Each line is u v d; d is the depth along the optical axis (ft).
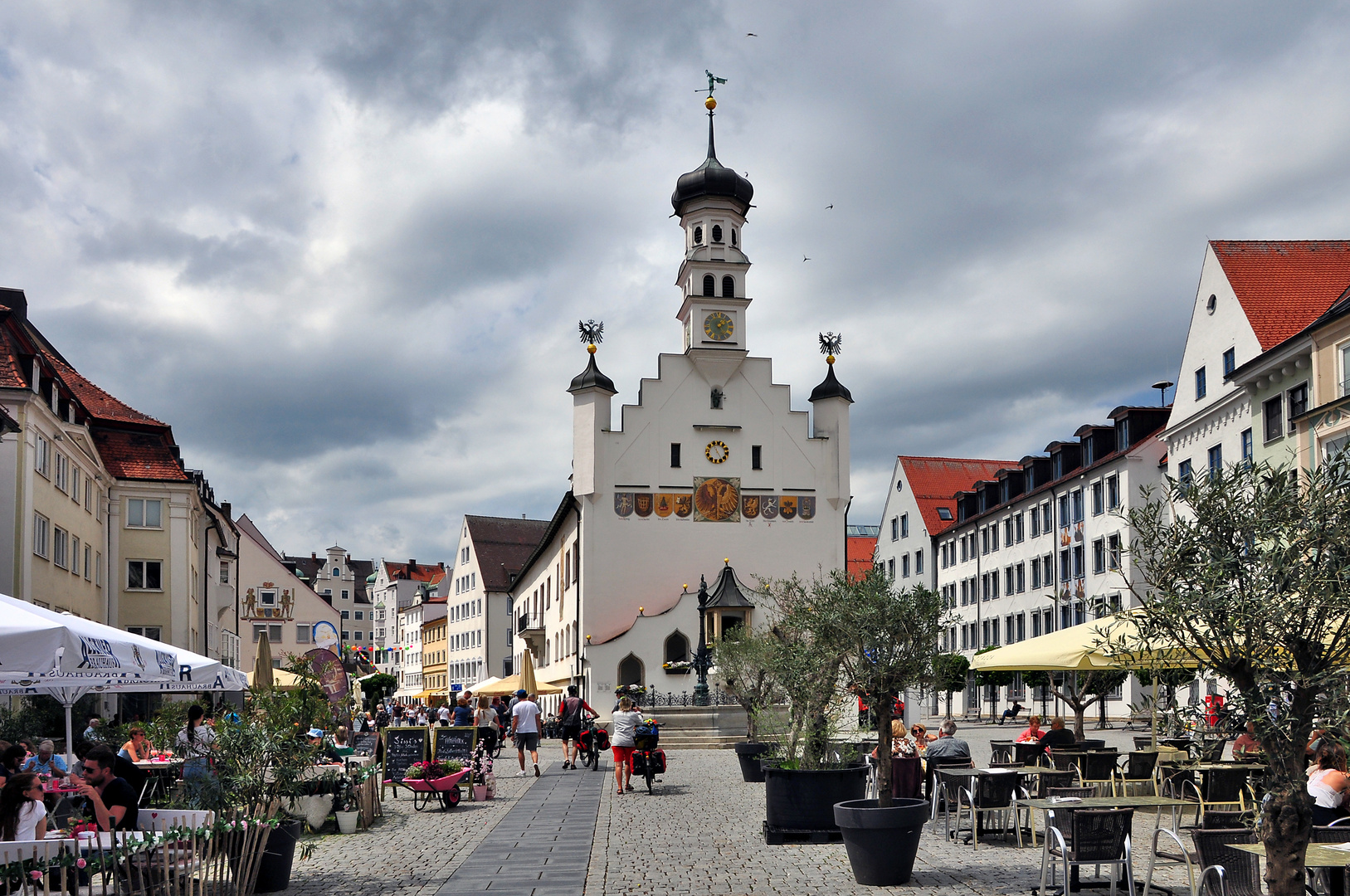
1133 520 29.09
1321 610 25.84
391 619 541.34
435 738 75.77
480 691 174.81
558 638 207.51
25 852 31.78
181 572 151.12
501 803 72.74
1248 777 47.42
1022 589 215.31
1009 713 196.95
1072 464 197.47
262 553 335.26
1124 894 38.55
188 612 151.53
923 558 269.44
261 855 41.06
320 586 590.14
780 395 181.37
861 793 52.24
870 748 66.95
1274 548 26.12
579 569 175.01
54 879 32.27
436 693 392.88
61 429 116.26
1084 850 36.68
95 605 138.92
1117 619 30.66
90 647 40.11
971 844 50.39
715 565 175.83
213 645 219.41
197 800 41.32
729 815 63.57
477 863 48.16
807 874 43.09
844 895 39.09
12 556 102.53
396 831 59.36
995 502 232.32
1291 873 26.35
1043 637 68.13
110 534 147.74
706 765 104.01
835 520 179.83
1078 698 87.56
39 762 58.75
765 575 176.76
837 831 51.19
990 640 231.30
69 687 62.03
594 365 177.88
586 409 176.65
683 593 168.45
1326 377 106.52
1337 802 38.14
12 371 104.58
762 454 179.73
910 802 42.73
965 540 246.68
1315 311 128.77
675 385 179.42
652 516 175.94
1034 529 211.00
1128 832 36.91
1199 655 27.91
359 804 60.29
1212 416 137.08
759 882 41.86
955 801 54.95
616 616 172.65
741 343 181.37
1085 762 57.41
